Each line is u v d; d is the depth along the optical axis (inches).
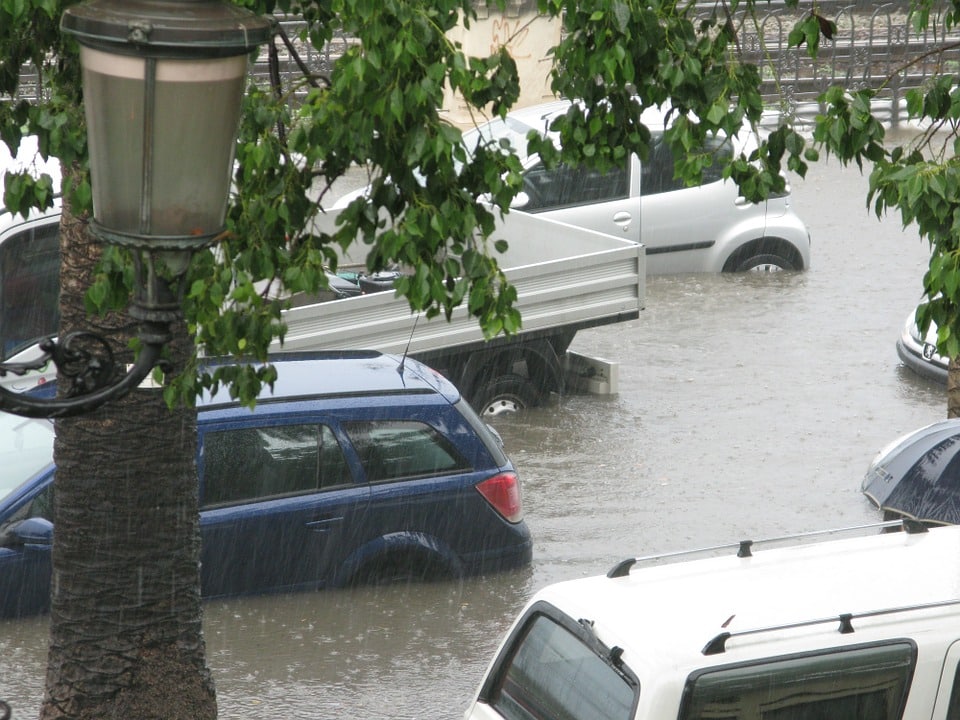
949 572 851.4
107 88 477.1
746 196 903.7
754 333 2432.3
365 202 832.3
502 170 842.2
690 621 796.0
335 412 1382.9
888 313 2559.1
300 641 1314.0
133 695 1007.6
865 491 1585.9
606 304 1974.7
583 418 2005.4
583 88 899.4
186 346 977.5
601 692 779.4
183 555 1015.6
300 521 1360.7
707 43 901.8
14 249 1684.3
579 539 1562.5
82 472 979.3
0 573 1282.0
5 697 1198.9
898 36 4210.1
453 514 1413.6
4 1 801.6
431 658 1294.3
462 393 1942.7
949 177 795.4
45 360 563.5
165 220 497.4
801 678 764.6
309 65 3602.4
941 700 780.6
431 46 792.9
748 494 1702.8
